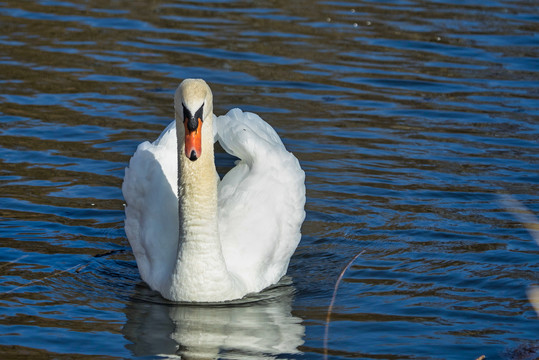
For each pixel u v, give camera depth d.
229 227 12.27
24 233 13.19
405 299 11.55
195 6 25.98
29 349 9.97
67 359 9.78
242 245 12.15
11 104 18.25
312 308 11.39
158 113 18.08
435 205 14.48
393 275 12.28
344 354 10.05
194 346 10.20
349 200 14.68
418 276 12.21
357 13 25.66
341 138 17.14
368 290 11.88
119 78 19.98
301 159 16.14
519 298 11.52
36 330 10.45
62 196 14.46
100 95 18.95
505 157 16.34
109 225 13.70
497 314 11.08
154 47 22.09
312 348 10.21
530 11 25.98
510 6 26.58
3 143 16.34
